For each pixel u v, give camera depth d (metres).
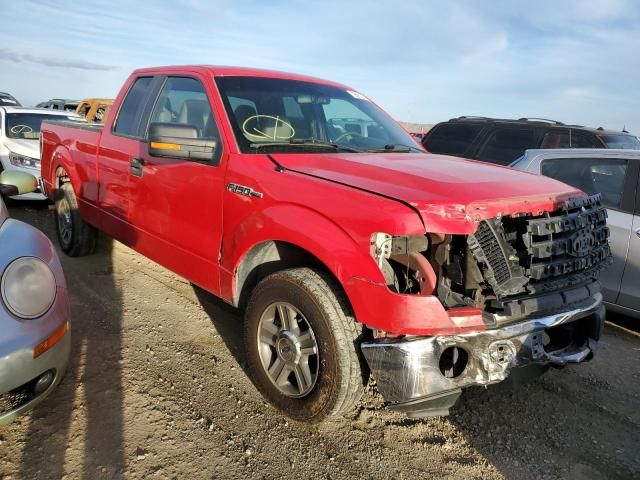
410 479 2.71
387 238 2.56
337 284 2.84
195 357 3.73
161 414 3.04
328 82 4.57
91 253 5.89
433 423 3.21
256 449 2.83
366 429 3.10
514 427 3.23
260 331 3.19
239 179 3.29
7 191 3.59
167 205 3.97
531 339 2.71
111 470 2.57
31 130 9.37
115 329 4.05
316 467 2.74
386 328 2.52
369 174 2.97
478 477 2.77
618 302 4.78
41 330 2.57
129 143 4.50
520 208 2.71
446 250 2.57
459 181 2.85
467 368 2.58
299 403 2.97
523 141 7.25
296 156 3.41
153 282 5.18
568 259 2.90
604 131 7.01
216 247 3.52
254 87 3.93
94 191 5.10
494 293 2.62
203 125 3.75
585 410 3.48
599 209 3.29
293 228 2.88
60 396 3.12
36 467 2.55
